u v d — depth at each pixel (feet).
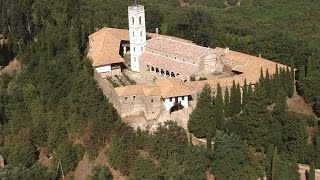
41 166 454.81
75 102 495.41
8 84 570.05
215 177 419.33
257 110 440.04
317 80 495.00
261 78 479.00
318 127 466.70
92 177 424.87
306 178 424.46
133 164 426.51
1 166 471.62
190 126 452.35
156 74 536.01
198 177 412.16
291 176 415.85
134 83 512.63
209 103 453.58
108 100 486.38
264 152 439.63
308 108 497.87
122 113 461.37
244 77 489.67
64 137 482.69
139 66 548.72
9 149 485.97
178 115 461.78
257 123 438.81
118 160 433.89
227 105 462.60
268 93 483.92
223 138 426.51
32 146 480.23
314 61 524.11
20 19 622.54
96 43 572.92
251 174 418.10
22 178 433.89
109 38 576.20
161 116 458.09
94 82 513.45
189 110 464.65
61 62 545.03
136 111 463.01
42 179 438.40
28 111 520.42
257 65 519.19
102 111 465.06
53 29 624.18
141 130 445.78
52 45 568.00
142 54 548.72
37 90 531.91
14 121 509.76
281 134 442.50
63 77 529.45
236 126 444.96
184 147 428.56
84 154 463.42
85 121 479.00
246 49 609.01
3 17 646.33
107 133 456.86
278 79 492.13
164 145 424.05
